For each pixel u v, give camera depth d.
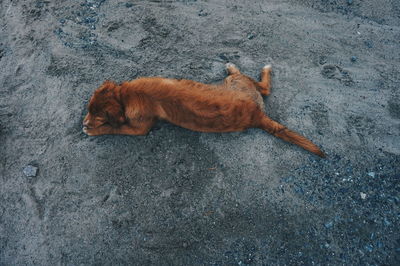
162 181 1.99
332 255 1.86
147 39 2.33
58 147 2.05
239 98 1.93
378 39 2.40
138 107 1.91
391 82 2.25
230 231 1.90
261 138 2.08
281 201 1.95
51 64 2.24
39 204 1.94
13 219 1.91
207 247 1.87
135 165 2.02
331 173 2.01
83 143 2.05
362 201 1.96
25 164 2.01
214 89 1.92
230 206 1.94
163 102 1.90
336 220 1.92
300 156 2.05
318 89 2.22
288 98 2.19
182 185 1.98
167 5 2.47
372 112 2.16
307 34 2.40
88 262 1.85
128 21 2.39
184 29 2.38
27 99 2.16
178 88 1.89
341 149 2.07
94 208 1.94
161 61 2.27
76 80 2.20
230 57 2.30
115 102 1.89
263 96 2.18
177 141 2.07
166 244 1.88
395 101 2.19
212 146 2.06
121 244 1.88
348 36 2.40
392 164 2.04
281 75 2.25
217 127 1.96
